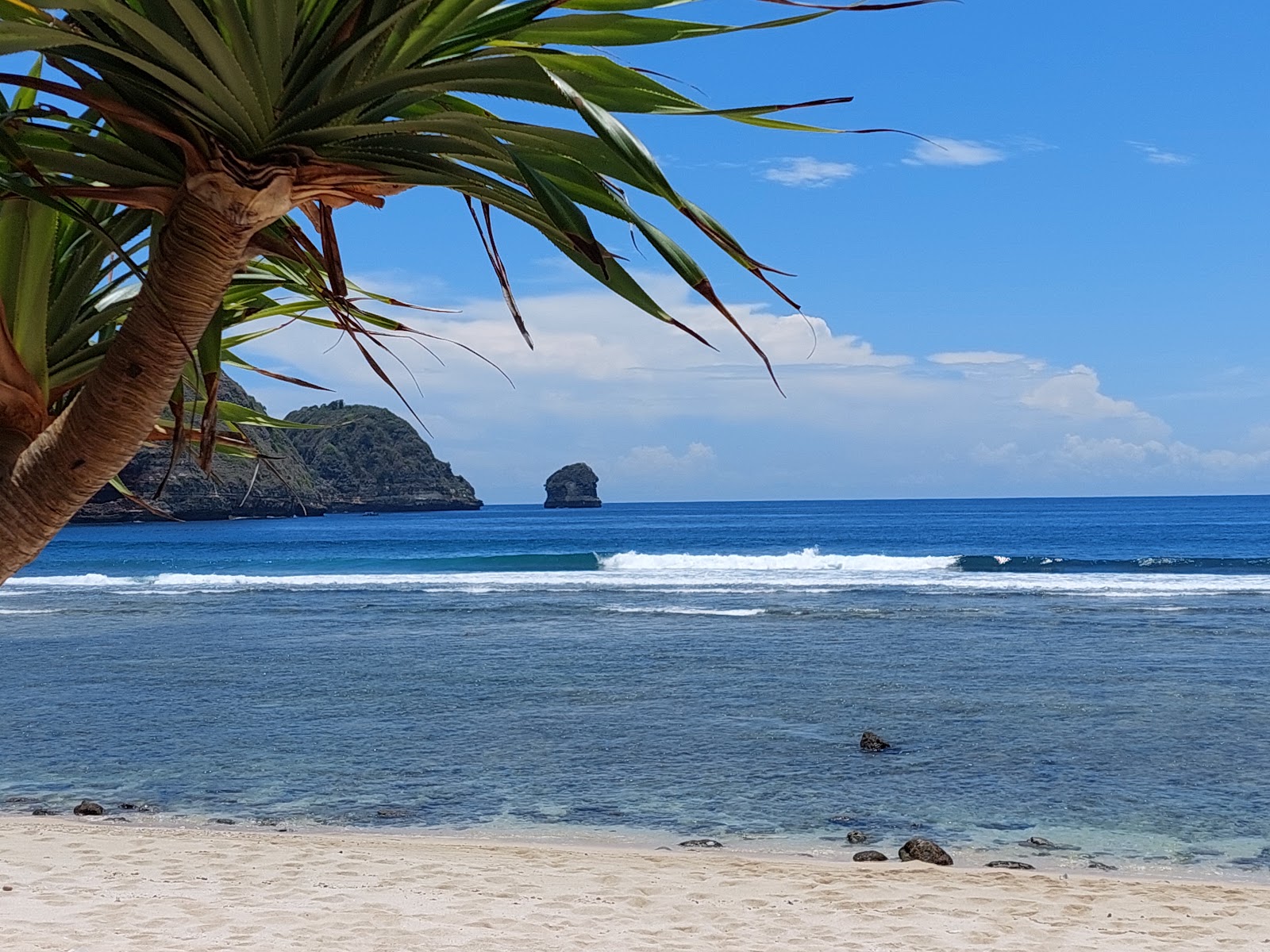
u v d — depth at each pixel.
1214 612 29.09
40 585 44.12
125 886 7.74
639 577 43.94
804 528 112.94
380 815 10.47
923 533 94.19
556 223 1.68
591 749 13.43
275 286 2.57
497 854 8.85
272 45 1.73
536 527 128.50
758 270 1.73
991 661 20.73
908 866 8.56
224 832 9.72
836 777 11.95
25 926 6.71
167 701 17.20
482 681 18.91
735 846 9.41
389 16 1.76
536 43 2.01
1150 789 11.30
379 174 1.92
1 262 2.04
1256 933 6.96
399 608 32.66
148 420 1.95
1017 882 8.11
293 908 7.25
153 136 1.92
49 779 12.09
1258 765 12.31
